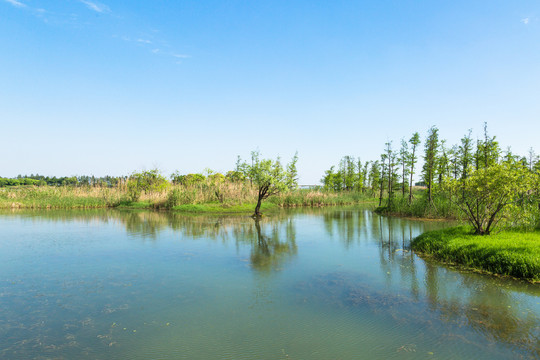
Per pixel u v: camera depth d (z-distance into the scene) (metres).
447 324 6.98
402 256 13.40
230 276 10.66
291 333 6.64
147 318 7.40
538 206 16.17
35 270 11.36
